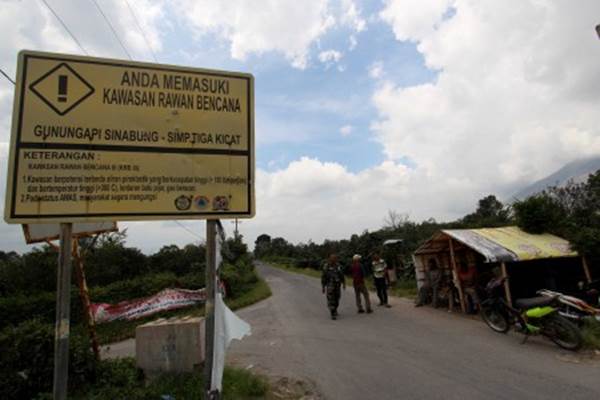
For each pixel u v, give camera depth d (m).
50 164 3.32
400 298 13.31
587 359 5.64
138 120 3.62
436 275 11.09
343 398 4.62
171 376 5.22
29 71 3.37
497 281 8.23
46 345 5.23
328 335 8.15
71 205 3.33
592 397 4.30
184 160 3.71
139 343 5.55
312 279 27.80
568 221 10.15
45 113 3.36
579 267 9.72
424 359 6.05
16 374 5.01
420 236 20.92
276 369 5.91
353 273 10.90
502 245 9.09
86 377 5.28
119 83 3.62
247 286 23.62
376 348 6.85
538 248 9.02
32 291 18.31
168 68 3.78
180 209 3.63
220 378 3.59
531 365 5.50
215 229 3.79
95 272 22.73
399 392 4.71
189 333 5.42
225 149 3.85
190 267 26.50
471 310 9.58
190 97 3.82
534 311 6.61
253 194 3.87
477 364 5.67
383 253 19.88
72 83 3.47
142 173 3.56
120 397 4.64
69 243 3.32
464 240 9.50
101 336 11.19
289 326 9.51
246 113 3.98
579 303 6.74
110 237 25.77
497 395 4.48
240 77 4.01
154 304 14.66
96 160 3.45
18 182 3.22
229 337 3.74
